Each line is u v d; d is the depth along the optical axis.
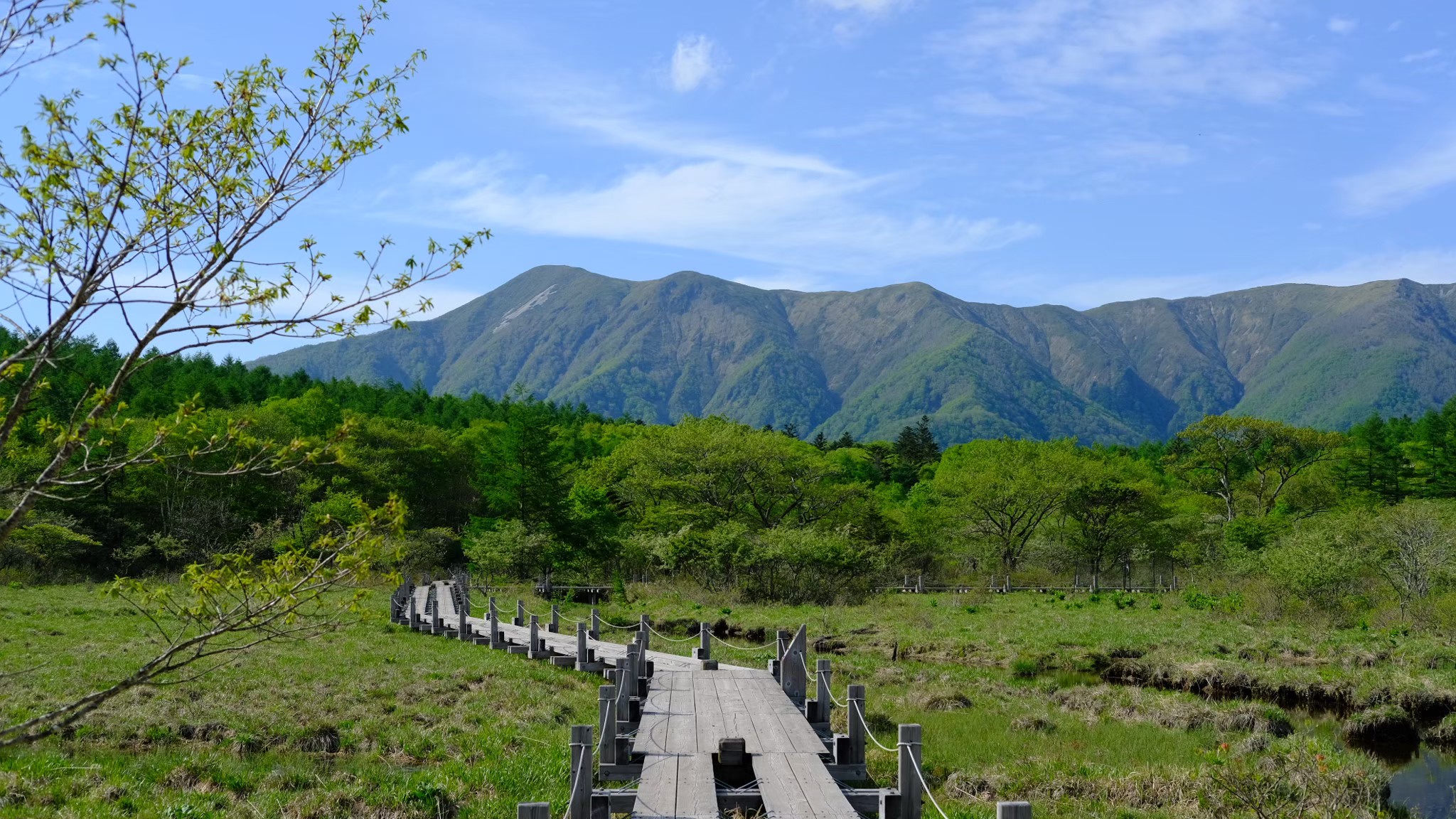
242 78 6.55
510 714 16.48
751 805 10.37
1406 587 36.59
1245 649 27.28
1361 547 38.59
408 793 11.43
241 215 6.46
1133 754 15.42
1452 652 25.52
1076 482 63.38
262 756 14.10
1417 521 38.53
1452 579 36.06
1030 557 66.94
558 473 56.59
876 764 14.20
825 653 28.08
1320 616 34.59
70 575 47.34
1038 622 34.72
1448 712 20.08
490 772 12.57
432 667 21.38
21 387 5.95
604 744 11.41
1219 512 77.06
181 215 6.21
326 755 14.30
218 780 12.36
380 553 6.75
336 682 18.98
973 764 14.42
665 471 60.59
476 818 10.95
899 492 98.62
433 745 14.62
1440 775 15.84
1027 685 23.00
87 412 6.24
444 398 121.88
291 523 51.44
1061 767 14.24
